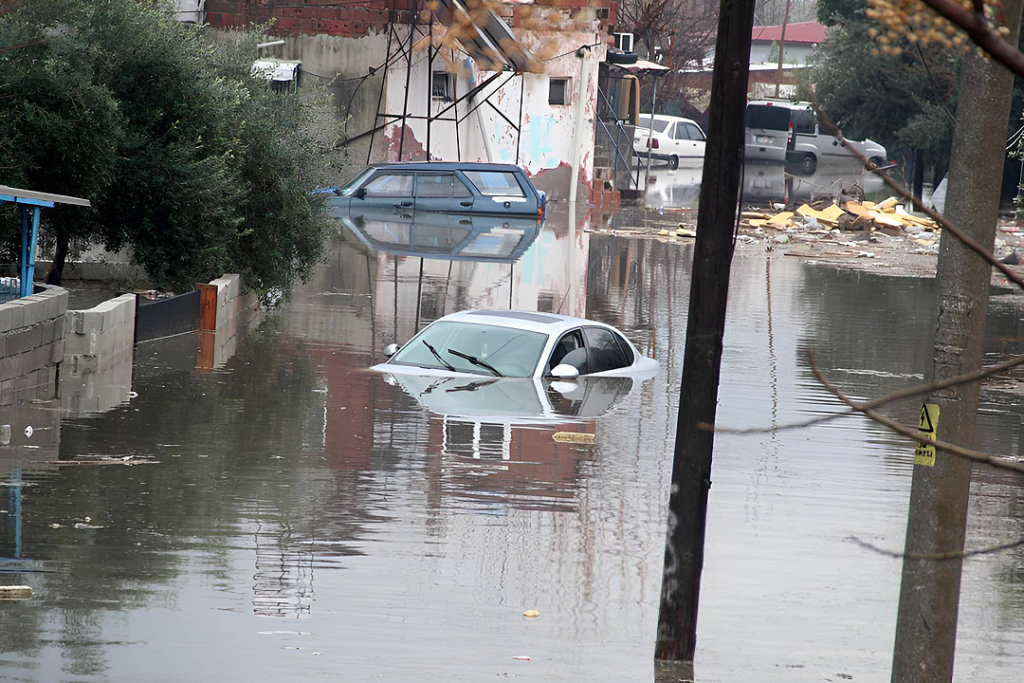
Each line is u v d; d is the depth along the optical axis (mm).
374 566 20703
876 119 152125
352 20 120562
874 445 32281
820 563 22062
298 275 60188
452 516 23906
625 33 136625
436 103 122688
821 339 50906
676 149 170750
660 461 28969
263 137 51281
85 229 46625
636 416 33594
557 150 123125
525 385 36375
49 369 34562
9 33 41938
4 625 17281
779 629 18734
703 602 19797
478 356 37906
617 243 85875
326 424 31203
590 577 20719
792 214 109375
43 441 28312
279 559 20844
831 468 29438
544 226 96438
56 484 24750
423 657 16766
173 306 43719
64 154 41938
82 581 19250
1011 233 103250
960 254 14133
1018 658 17891
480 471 27344
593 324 39969
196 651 16609
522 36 77312
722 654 17594
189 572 19906
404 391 35375
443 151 123750
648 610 19266
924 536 14578
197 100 47531
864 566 21969
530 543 22438
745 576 21156
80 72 42531
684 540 17000
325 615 18281
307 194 53344
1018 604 20516
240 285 50562
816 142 166125
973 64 13961
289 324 48000
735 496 26562
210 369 38188
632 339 48312
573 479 27062
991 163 14023
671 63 189500
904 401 38438
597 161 128375
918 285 71125
